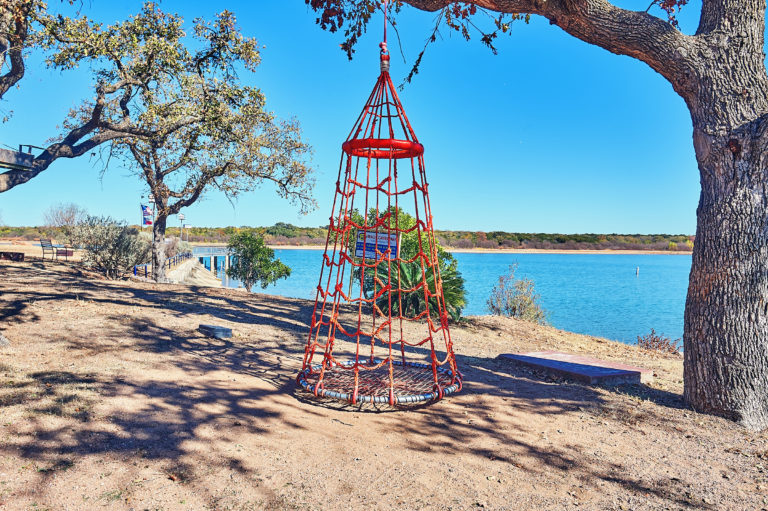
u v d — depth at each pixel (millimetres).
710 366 5438
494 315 14188
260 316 10469
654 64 5871
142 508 3092
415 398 5109
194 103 13062
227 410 4836
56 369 5484
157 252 20562
